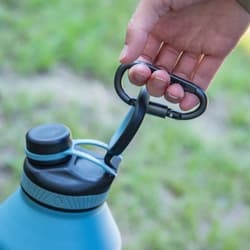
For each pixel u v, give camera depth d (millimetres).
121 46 3426
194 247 2090
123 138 764
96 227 775
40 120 2531
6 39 3152
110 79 3053
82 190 743
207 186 2430
